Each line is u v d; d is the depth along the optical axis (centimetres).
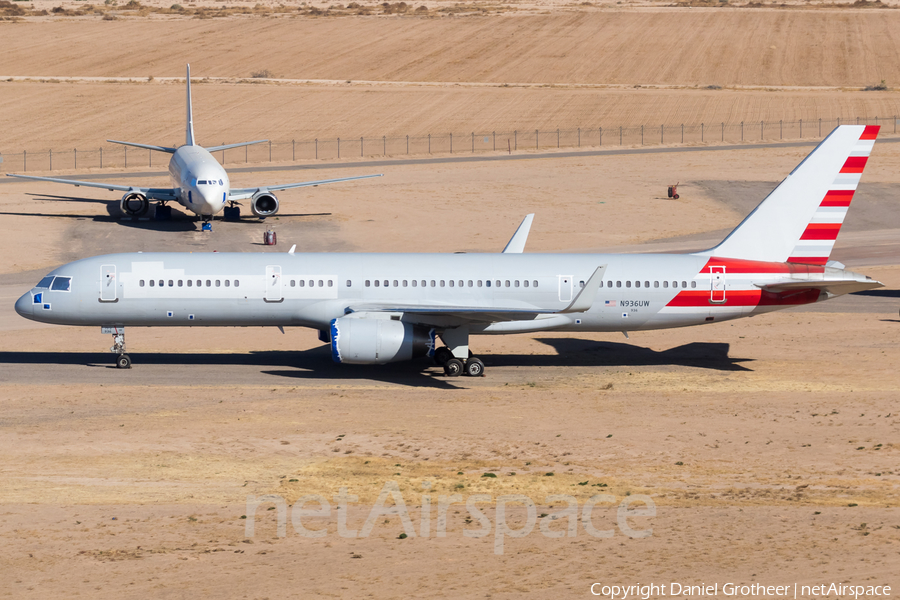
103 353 18700
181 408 14512
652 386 16425
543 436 13212
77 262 16975
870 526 9519
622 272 17250
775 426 13800
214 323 17088
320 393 15625
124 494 10600
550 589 7875
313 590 7881
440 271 17112
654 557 8656
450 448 12575
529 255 17600
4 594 7806
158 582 8062
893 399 15375
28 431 13150
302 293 16775
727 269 17375
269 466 11712
